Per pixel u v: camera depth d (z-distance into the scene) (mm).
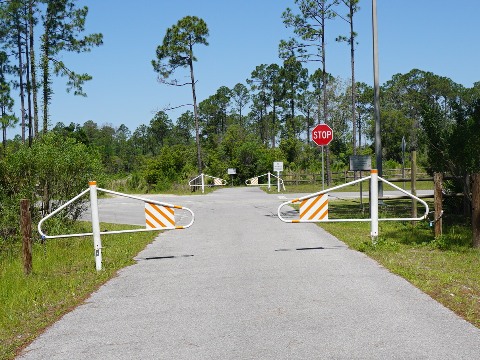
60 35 37031
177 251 10844
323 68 43188
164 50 44469
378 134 17516
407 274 7664
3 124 26453
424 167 15055
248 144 61906
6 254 10945
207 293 7055
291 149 69312
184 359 4656
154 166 51750
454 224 12852
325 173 48344
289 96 86875
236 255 9977
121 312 6309
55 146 12703
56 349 5078
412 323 5426
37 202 11906
